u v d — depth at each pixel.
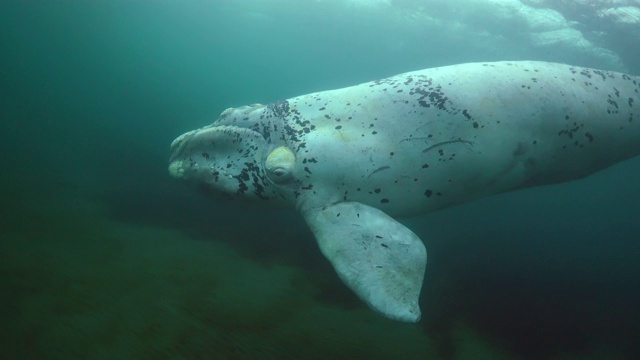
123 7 31.84
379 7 18.83
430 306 5.35
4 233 6.49
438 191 3.62
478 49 17.70
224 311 4.64
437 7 16.56
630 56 13.75
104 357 3.63
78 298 4.64
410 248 3.04
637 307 6.10
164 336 4.03
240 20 31.02
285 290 5.44
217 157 4.14
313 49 33.66
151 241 6.82
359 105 3.67
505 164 3.64
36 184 9.82
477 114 3.49
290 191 3.69
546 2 13.84
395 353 4.25
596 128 3.84
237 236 7.44
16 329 3.93
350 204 3.47
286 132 3.75
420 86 3.62
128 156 14.26
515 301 5.81
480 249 7.96
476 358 4.39
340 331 4.53
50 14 34.50
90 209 8.36
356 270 2.83
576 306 5.88
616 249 9.78
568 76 3.88
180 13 32.59
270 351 3.99
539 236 9.82
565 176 4.20
